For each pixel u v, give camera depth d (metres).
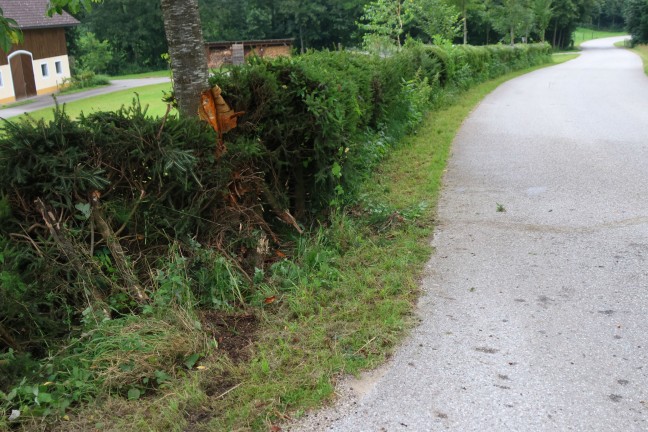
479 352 3.87
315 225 6.05
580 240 5.84
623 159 9.33
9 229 4.03
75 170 4.11
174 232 4.57
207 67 5.52
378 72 10.16
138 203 4.33
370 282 4.85
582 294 4.68
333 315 4.30
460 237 6.07
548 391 3.43
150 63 76.88
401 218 6.50
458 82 20.83
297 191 6.00
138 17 73.88
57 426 3.14
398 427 3.15
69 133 4.21
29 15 40.19
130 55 77.56
